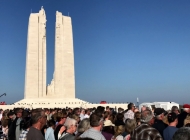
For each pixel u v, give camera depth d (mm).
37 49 79062
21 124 13641
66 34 81250
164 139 10828
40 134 10062
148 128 8719
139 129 8812
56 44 79812
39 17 80562
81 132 10172
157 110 12828
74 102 73625
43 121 10359
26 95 76875
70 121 10234
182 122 14227
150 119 10461
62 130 12797
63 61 79750
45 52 79562
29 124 12828
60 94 78438
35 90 77438
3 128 18250
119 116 13812
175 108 15641
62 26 80938
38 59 78812
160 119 12648
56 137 13102
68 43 81125
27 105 65438
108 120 14570
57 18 80625
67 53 80562
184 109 16766
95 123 9328
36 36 79500
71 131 10234
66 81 79438
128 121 11164
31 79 77625
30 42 79000
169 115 11047
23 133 12000
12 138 13828
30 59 78312
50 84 79438
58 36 80062
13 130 13844
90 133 9172
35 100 74438
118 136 11586
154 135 8555
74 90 80125
